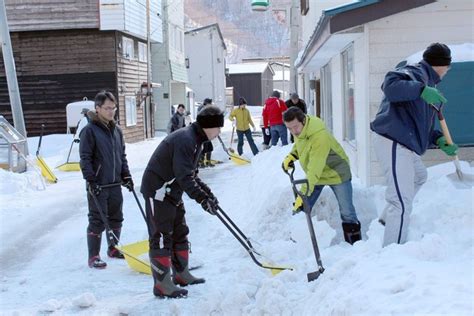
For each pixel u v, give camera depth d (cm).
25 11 2230
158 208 496
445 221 512
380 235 543
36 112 2295
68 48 2286
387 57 729
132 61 2541
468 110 654
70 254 682
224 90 5188
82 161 615
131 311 472
